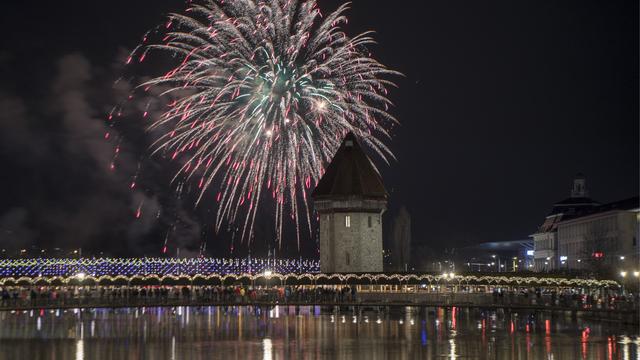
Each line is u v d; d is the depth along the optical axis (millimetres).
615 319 97938
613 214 197500
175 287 136750
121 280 125000
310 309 125438
